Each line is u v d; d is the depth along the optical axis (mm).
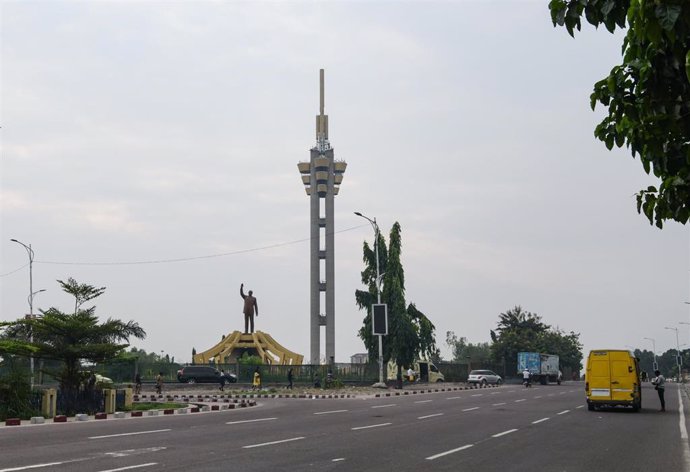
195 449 15375
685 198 7656
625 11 6844
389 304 63219
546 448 16969
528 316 124750
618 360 31703
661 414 30312
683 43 6535
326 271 116000
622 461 14820
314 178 117812
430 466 13383
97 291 30438
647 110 7207
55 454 14133
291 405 36219
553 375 85562
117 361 30797
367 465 13328
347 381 66500
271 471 12227
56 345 28984
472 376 75125
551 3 7152
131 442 16656
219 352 87750
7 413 25031
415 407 33938
